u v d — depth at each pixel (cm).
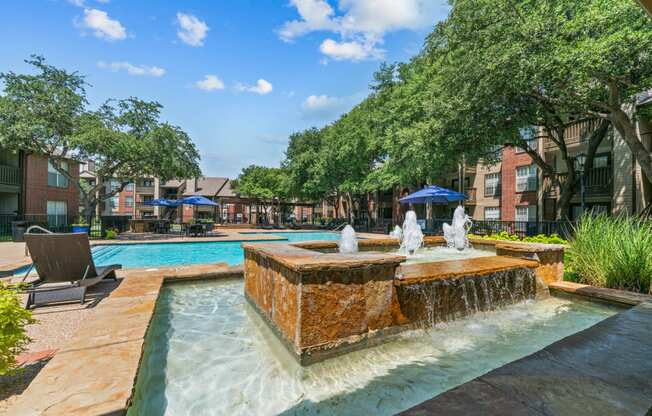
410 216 782
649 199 1209
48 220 1927
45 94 1417
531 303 441
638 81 875
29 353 278
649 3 238
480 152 1365
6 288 238
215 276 571
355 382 249
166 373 263
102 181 1675
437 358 284
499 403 142
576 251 535
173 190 4600
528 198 1836
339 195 3216
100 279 475
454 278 347
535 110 1119
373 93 2072
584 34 795
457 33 1033
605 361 185
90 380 185
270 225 2811
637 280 441
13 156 1791
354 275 292
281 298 312
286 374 262
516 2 943
